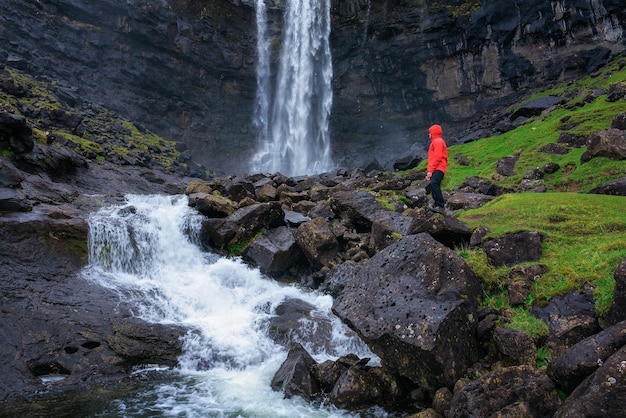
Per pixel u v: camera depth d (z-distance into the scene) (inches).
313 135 1242.6
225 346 299.0
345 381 225.3
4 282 303.4
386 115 1179.3
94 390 246.1
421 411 200.7
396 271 243.3
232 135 1161.4
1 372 243.0
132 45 997.8
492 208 355.3
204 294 365.4
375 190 569.3
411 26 1095.0
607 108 597.6
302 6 1238.3
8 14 813.9
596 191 377.1
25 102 650.8
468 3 1034.1
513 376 186.1
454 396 190.5
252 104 1218.6
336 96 1216.8
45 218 355.9
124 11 970.1
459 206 447.2
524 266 250.7
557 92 823.1
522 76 980.6
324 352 299.9
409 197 502.9
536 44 960.9
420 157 742.5
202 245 459.8
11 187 387.5
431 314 213.3
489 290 251.3
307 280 419.2
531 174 489.7
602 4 872.3
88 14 934.4
